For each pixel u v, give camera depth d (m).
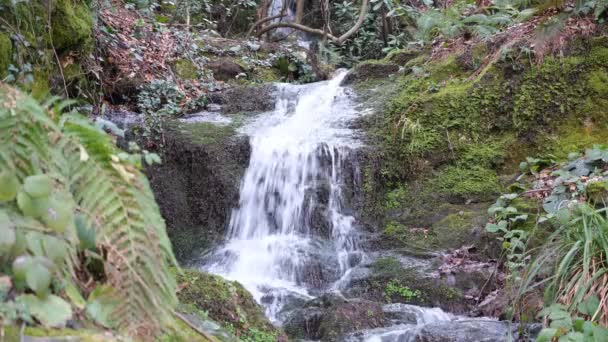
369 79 7.75
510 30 6.92
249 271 5.60
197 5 10.60
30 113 1.75
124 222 1.83
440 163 6.23
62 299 1.69
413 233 5.73
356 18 11.51
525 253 4.25
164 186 6.38
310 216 6.11
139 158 2.00
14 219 1.68
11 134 1.73
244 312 3.37
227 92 7.92
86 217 1.81
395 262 5.33
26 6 5.09
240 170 6.44
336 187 6.18
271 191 6.32
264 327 3.38
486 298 4.64
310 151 6.35
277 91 7.92
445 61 7.10
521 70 6.33
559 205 4.61
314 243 5.85
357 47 11.33
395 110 6.66
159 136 6.57
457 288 4.87
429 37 8.26
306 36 12.63
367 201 6.15
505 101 6.28
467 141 6.26
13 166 1.70
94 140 1.86
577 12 6.27
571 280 3.48
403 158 6.30
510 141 6.15
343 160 6.26
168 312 1.92
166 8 10.45
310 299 4.91
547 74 6.21
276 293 4.99
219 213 6.29
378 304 4.55
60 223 1.72
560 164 5.55
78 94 6.37
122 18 8.44
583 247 3.56
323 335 4.25
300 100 7.72
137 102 7.39
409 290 4.96
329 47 10.93
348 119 6.86
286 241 5.88
